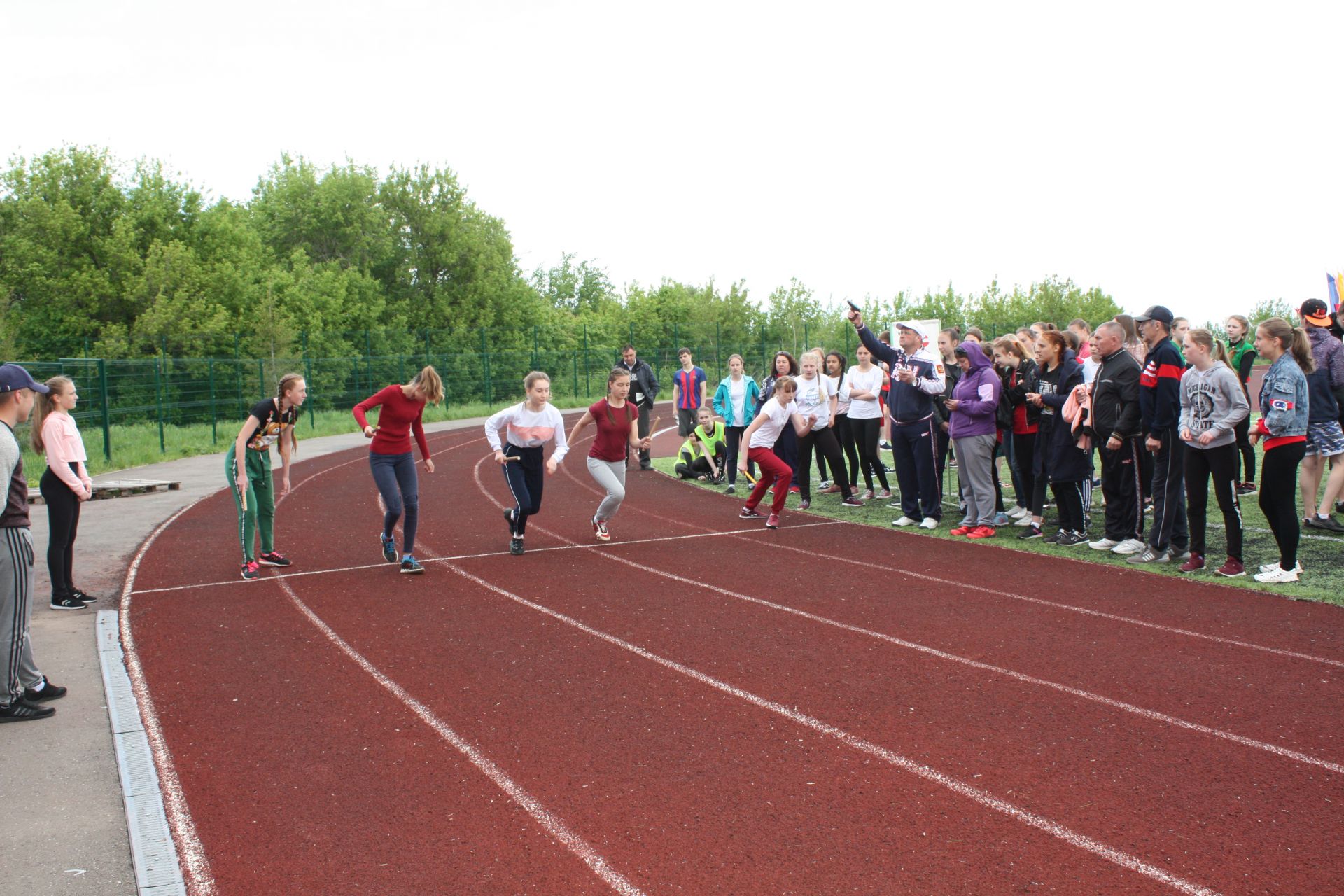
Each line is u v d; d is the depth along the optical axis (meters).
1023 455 9.54
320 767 4.48
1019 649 5.96
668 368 41.75
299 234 47.19
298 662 6.05
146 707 5.30
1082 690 5.21
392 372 33.12
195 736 4.89
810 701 5.18
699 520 11.07
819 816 3.89
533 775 4.35
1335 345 8.80
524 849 3.68
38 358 30.73
